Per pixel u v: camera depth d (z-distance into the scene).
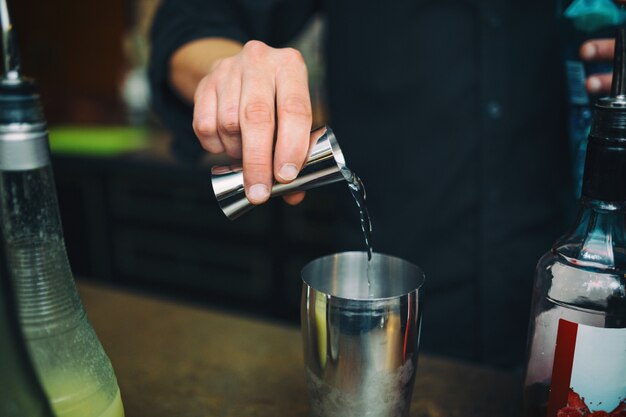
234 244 2.41
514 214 1.12
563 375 0.50
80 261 2.67
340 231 1.27
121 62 3.12
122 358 0.73
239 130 0.57
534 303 0.54
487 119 1.09
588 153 0.47
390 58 1.15
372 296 0.56
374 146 1.20
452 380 0.68
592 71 0.67
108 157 2.46
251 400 0.65
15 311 0.35
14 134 0.41
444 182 1.15
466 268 1.17
